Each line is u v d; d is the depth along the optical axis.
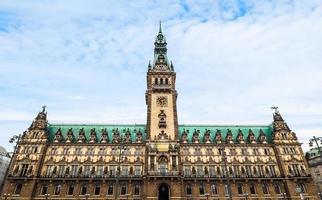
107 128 102.69
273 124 103.56
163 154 88.50
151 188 81.38
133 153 92.75
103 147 93.62
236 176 89.31
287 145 96.44
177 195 80.69
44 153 90.81
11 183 83.00
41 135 93.69
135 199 83.19
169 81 107.44
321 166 109.50
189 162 91.50
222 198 84.50
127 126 104.19
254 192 87.12
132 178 85.69
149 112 98.44
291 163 92.50
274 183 88.88
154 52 123.69
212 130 104.56
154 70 110.94
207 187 86.06
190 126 105.88
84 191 84.38
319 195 88.69
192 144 95.31
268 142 99.19
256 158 94.25
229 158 93.50
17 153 89.19
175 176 82.69
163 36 128.88
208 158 93.19
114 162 90.50
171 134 94.06
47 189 83.75
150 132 94.06
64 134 99.12
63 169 88.38
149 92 103.12
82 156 91.31
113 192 84.38
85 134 99.31
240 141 98.56
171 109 99.56
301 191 86.19
